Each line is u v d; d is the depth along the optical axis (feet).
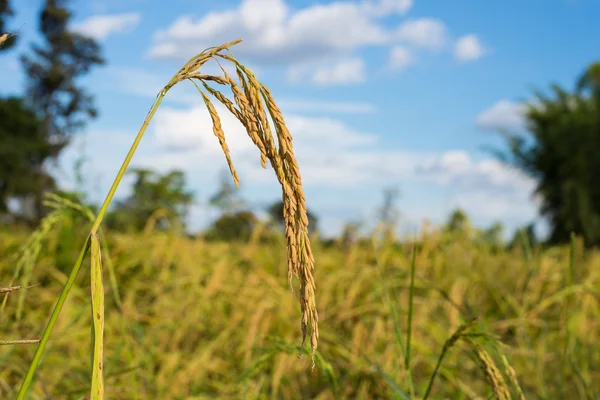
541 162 81.92
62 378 9.24
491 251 18.47
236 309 12.17
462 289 11.93
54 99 103.55
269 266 15.07
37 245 5.61
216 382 9.96
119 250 14.26
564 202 77.61
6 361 8.80
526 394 8.77
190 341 11.53
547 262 15.64
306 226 2.78
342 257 15.88
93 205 13.75
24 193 74.84
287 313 11.82
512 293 14.43
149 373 9.45
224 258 14.14
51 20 105.40
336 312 11.89
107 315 11.77
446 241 16.74
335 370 9.78
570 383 9.86
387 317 11.24
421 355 10.34
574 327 11.37
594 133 78.02
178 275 13.96
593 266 16.78
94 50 108.27
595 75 84.43
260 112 2.89
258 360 7.11
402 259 14.82
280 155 2.85
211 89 3.04
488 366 5.01
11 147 75.31
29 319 10.88
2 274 12.96
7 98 85.56
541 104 84.28
